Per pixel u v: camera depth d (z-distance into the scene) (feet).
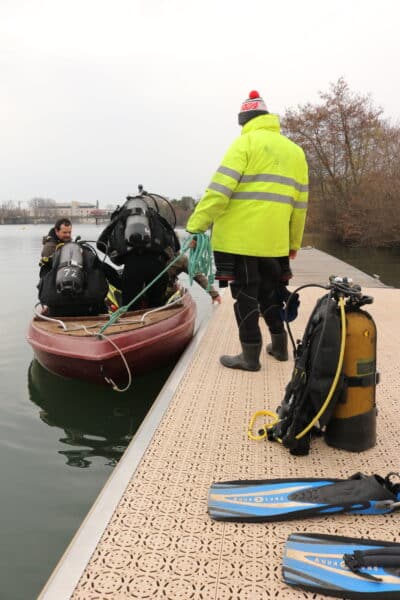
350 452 8.75
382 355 14.71
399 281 52.13
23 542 8.83
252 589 5.66
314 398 8.41
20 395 16.46
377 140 107.86
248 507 7.00
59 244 20.74
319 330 8.41
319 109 111.14
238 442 9.18
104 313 18.63
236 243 11.98
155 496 7.47
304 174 12.54
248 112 12.28
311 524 6.82
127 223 17.70
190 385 12.10
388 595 5.46
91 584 5.69
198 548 6.31
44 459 12.10
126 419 14.64
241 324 12.84
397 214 98.22
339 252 96.27
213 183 11.59
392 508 6.97
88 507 9.95
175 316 17.35
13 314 29.58
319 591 5.57
